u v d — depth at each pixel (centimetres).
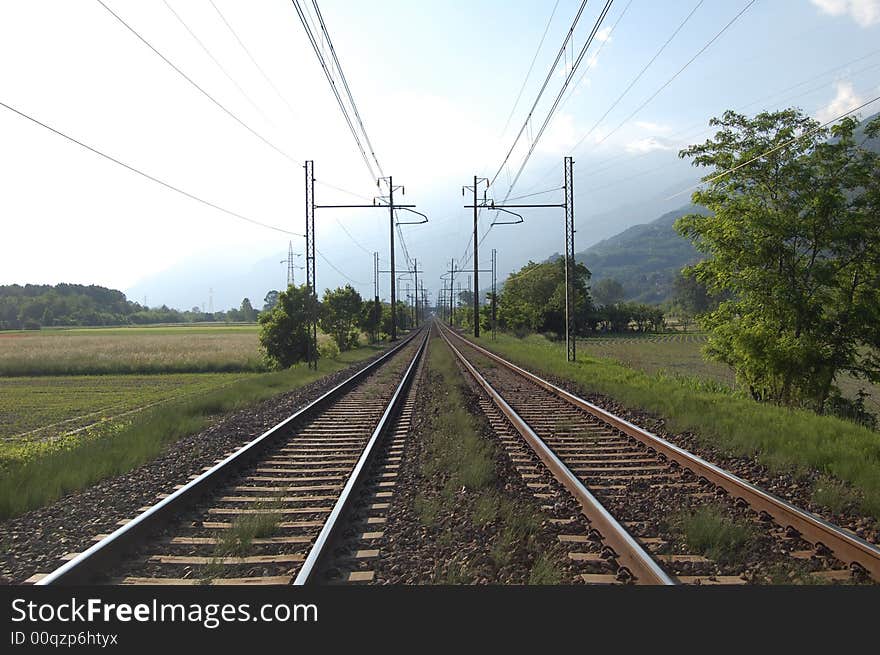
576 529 653
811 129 1917
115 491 852
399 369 3097
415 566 562
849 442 1049
